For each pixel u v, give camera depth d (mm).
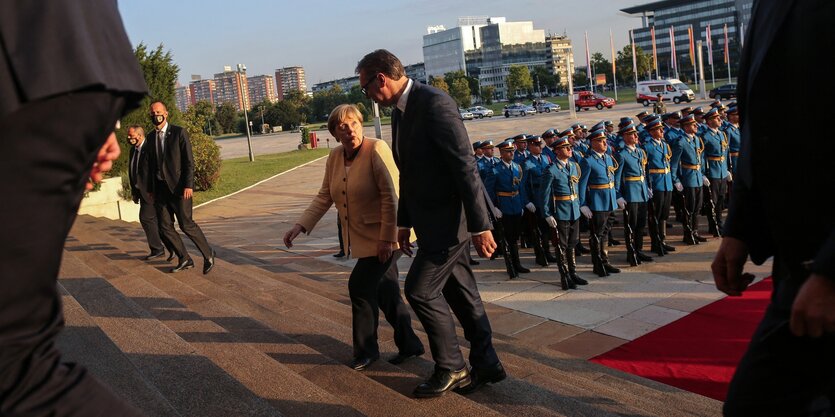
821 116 1475
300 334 4812
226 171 34062
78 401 1207
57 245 1090
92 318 4012
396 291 4238
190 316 4801
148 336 3807
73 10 1052
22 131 991
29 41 1000
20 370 1132
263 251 13680
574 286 8781
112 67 1089
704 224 12359
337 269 11242
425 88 3438
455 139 3299
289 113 102312
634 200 9648
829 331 1369
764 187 1628
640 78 100438
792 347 1558
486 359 3658
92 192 15602
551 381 4305
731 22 101000
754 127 1609
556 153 8820
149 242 8375
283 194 23969
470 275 3689
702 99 54750
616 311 7590
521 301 8414
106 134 1109
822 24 1446
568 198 8766
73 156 1056
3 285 1036
